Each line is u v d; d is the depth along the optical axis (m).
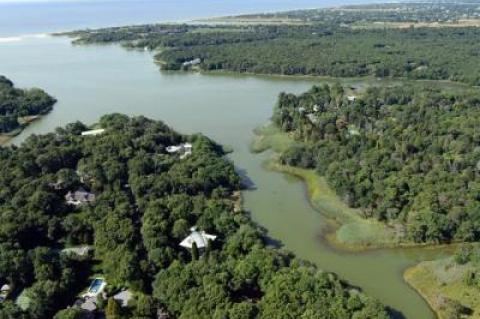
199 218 136.50
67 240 133.62
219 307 99.81
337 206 152.75
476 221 132.50
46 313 104.81
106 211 139.00
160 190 153.62
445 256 128.00
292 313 97.31
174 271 111.00
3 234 127.50
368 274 122.06
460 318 103.94
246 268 111.06
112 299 100.62
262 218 149.00
